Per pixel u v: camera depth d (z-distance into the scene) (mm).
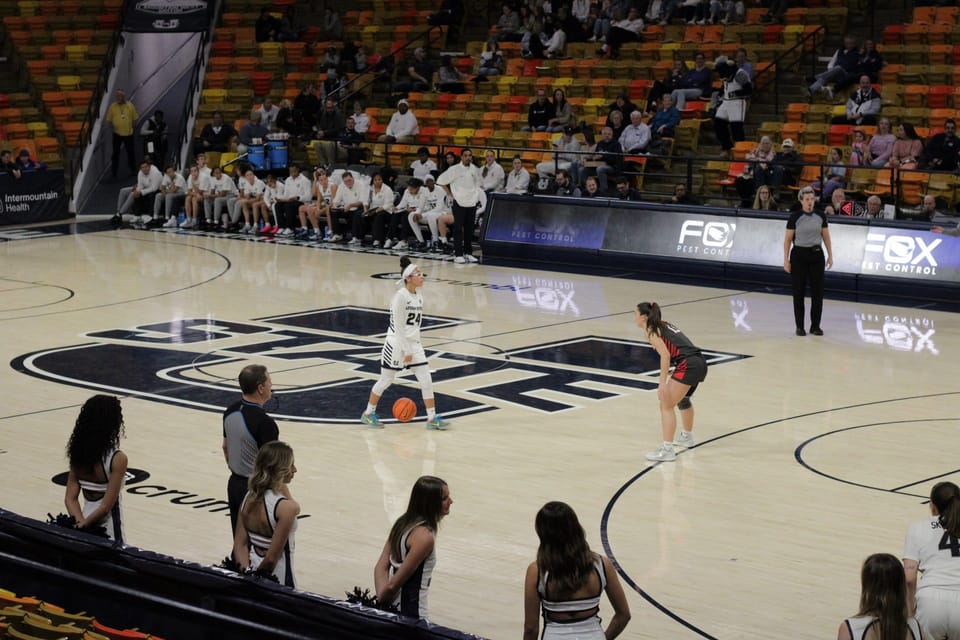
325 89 29000
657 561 8547
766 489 10094
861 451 11102
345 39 31281
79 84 31250
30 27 32406
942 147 20812
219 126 28703
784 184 21766
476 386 13547
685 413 11234
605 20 27672
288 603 5883
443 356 14930
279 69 30875
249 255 22922
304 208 24859
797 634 7352
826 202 21109
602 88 26391
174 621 6102
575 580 5602
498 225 22516
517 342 15648
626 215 21250
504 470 10641
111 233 26094
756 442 11414
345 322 16953
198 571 6180
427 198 23312
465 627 7477
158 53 32219
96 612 6402
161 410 12539
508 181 23297
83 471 7254
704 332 16203
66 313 17641
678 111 23859
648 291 19141
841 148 22312
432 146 26281
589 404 12812
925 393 13086
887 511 9531
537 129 25516
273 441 6676
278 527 6441
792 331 16266
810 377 13820
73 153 29750
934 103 23297
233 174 28062
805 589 8039
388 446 11359
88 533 6672
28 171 27531
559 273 20875
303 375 14023
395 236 23688
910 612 5852
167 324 16859
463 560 8578
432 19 29844
